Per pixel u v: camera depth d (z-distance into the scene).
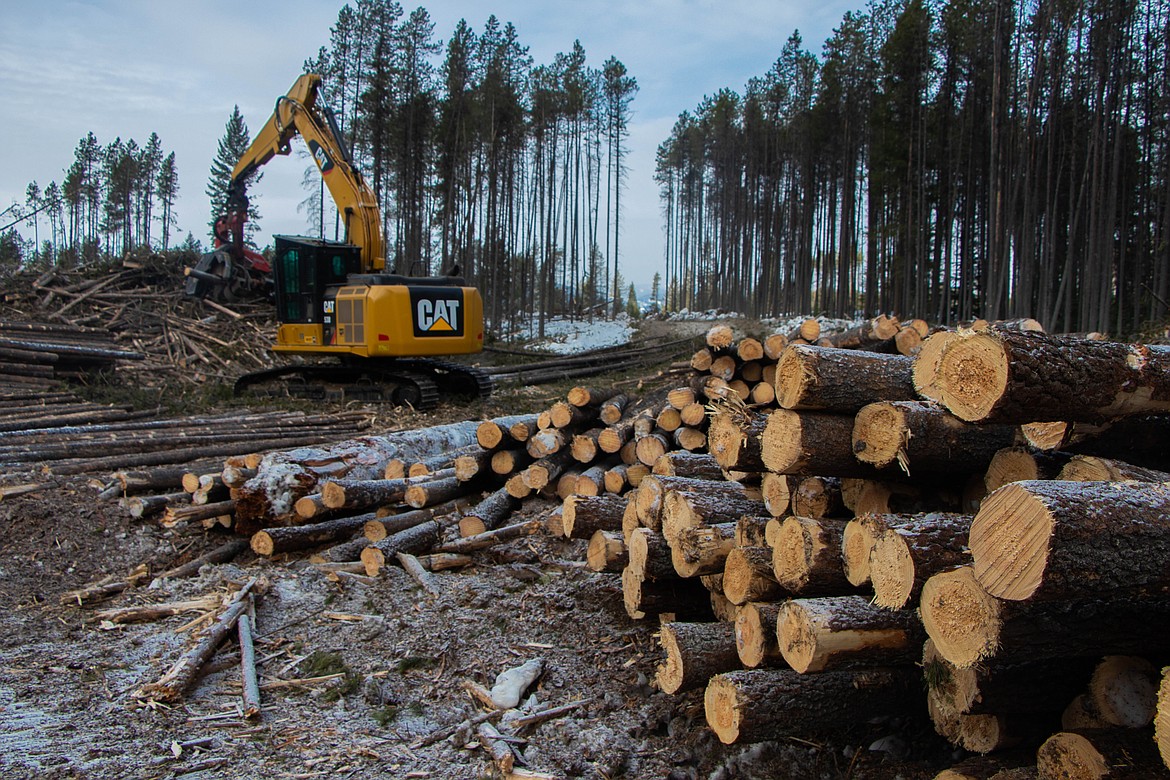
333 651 5.04
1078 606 2.62
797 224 39.72
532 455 7.85
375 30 29.78
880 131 28.06
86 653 4.88
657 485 4.86
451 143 31.61
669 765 3.87
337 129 15.00
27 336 15.82
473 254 33.50
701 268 51.34
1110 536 2.40
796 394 3.69
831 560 3.53
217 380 16.23
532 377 18.11
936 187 27.97
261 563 6.57
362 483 7.09
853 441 3.70
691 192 52.84
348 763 3.79
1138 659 2.91
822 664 3.30
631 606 4.84
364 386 13.70
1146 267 21.98
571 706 4.35
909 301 28.39
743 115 42.09
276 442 10.41
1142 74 20.38
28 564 6.29
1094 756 2.66
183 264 21.02
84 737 3.86
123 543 6.80
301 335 13.92
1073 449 3.44
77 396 12.39
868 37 31.42
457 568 6.48
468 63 31.58
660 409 8.52
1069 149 22.05
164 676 4.46
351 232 14.66
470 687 4.57
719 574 4.43
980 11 24.12
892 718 3.99
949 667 3.22
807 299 35.91
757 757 3.81
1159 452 3.56
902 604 2.99
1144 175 20.78
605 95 43.59
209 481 7.08
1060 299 19.19
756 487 4.86
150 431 10.14
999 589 2.47
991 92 23.98
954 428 3.50
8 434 9.23
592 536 5.51
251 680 4.53
